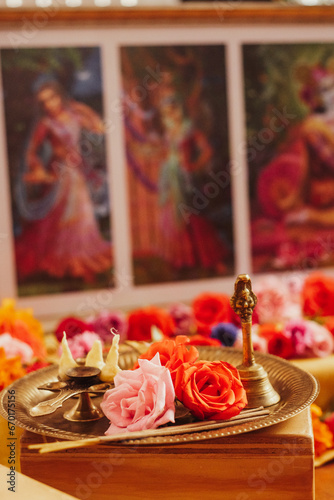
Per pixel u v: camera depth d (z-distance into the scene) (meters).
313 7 1.38
